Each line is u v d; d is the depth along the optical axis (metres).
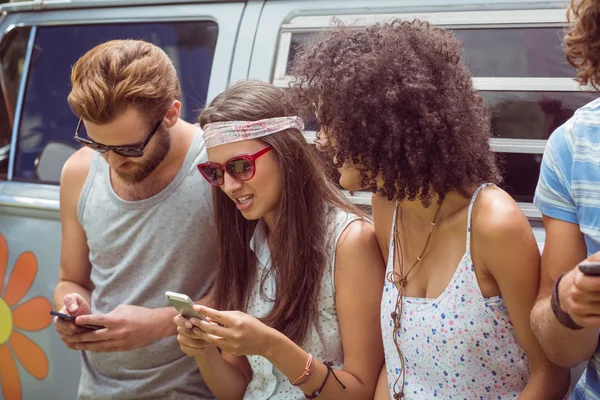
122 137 2.16
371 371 2.05
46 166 3.13
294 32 2.65
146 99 2.14
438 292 1.78
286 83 2.59
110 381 2.44
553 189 1.63
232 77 2.71
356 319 2.04
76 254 2.55
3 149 3.25
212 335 1.88
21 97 3.24
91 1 3.10
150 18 2.96
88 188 2.44
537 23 2.28
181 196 2.32
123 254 2.40
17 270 3.03
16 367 3.04
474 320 1.71
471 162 1.71
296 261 2.06
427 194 1.73
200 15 2.87
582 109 1.61
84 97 2.10
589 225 1.56
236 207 2.18
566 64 2.22
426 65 1.71
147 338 2.25
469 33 2.36
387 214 1.99
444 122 1.69
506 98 2.26
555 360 1.61
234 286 2.20
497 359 1.73
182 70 2.88
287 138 2.06
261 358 2.12
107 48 2.20
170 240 2.32
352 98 1.70
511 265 1.65
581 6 1.46
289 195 2.06
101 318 2.19
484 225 1.67
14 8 3.30
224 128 2.02
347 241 2.05
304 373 1.94
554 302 1.48
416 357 1.81
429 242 1.81
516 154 2.23
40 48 3.23
